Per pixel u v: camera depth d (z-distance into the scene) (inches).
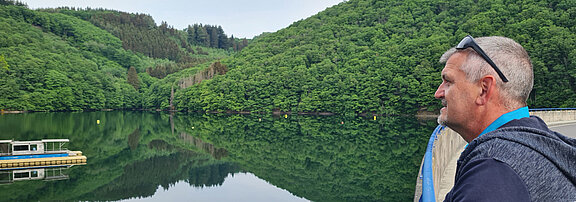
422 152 1478.8
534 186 41.2
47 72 4483.3
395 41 4771.2
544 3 3764.8
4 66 4146.2
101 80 5354.3
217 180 1194.0
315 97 4018.2
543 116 1116.5
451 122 57.2
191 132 2452.0
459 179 47.1
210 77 5639.8
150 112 5172.2
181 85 5506.9
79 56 6786.4
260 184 1125.1
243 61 6048.2
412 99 3380.9
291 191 1025.5
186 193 1038.4
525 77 50.7
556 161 42.7
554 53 2738.7
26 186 978.7
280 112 4355.3
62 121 3051.2
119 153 1626.5
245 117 3937.0
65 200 909.2
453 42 3555.6
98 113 4589.1
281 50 6112.2
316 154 1540.4
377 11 6131.9
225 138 2121.1
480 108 53.1
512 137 45.9
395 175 1132.5
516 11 3836.1
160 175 1262.3
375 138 1920.5
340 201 904.3
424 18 5251.0
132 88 5979.3
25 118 3243.1
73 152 1302.9
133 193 1029.8
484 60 52.7
